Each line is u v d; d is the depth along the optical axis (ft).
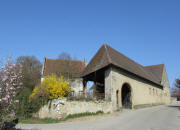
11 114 20.48
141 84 74.90
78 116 49.32
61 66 93.56
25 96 64.44
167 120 38.70
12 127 29.40
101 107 50.70
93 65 65.31
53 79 67.15
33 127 36.94
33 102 63.72
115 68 57.31
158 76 109.09
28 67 119.03
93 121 40.29
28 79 107.76
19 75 22.30
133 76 68.33
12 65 21.03
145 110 60.49
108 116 45.62
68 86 67.92
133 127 31.78
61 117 51.31
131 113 51.52
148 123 35.32
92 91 55.01
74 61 100.68
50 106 56.85
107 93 55.16
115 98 54.60
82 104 51.60
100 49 68.85
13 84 20.65
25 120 55.16
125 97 67.26
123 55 78.13
